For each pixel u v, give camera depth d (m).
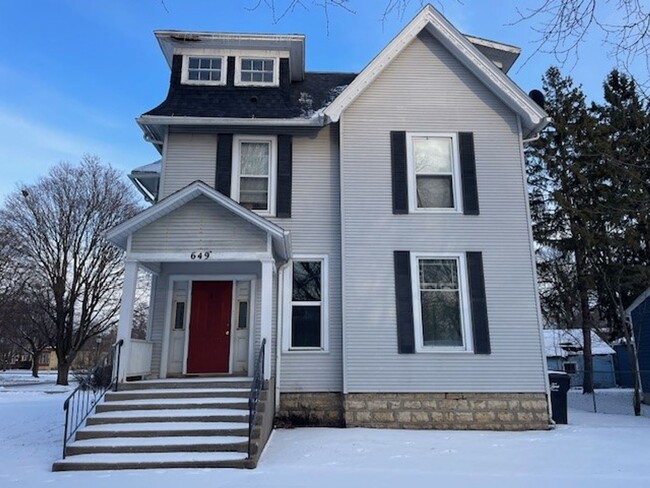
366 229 10.23
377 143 10.71
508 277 10.05
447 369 9.53
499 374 9.55
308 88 12.42
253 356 9.79
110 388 8.23
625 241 17.77
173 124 10.67
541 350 9.69
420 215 10.34
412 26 11.06
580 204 18.80
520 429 9.26
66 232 30.08
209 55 11.98
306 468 6.23
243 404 7.80
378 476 5.77
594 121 18.84
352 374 9.47
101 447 6.70
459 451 7.22
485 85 11.15
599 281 19.00
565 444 7.76
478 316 9.79
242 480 5.62
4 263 29.39
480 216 10.38
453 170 10.69
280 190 10.62
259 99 11.47
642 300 17.83
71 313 29.86
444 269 10.19
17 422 10.35
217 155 10.74
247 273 10.33
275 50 12.07
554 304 20.70
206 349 9.97
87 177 31.28
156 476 5.86
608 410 15.08
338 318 10.02
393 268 10.03
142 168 11.63
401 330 9.66
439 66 11.21
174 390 8.25
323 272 10.27
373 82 11.05
